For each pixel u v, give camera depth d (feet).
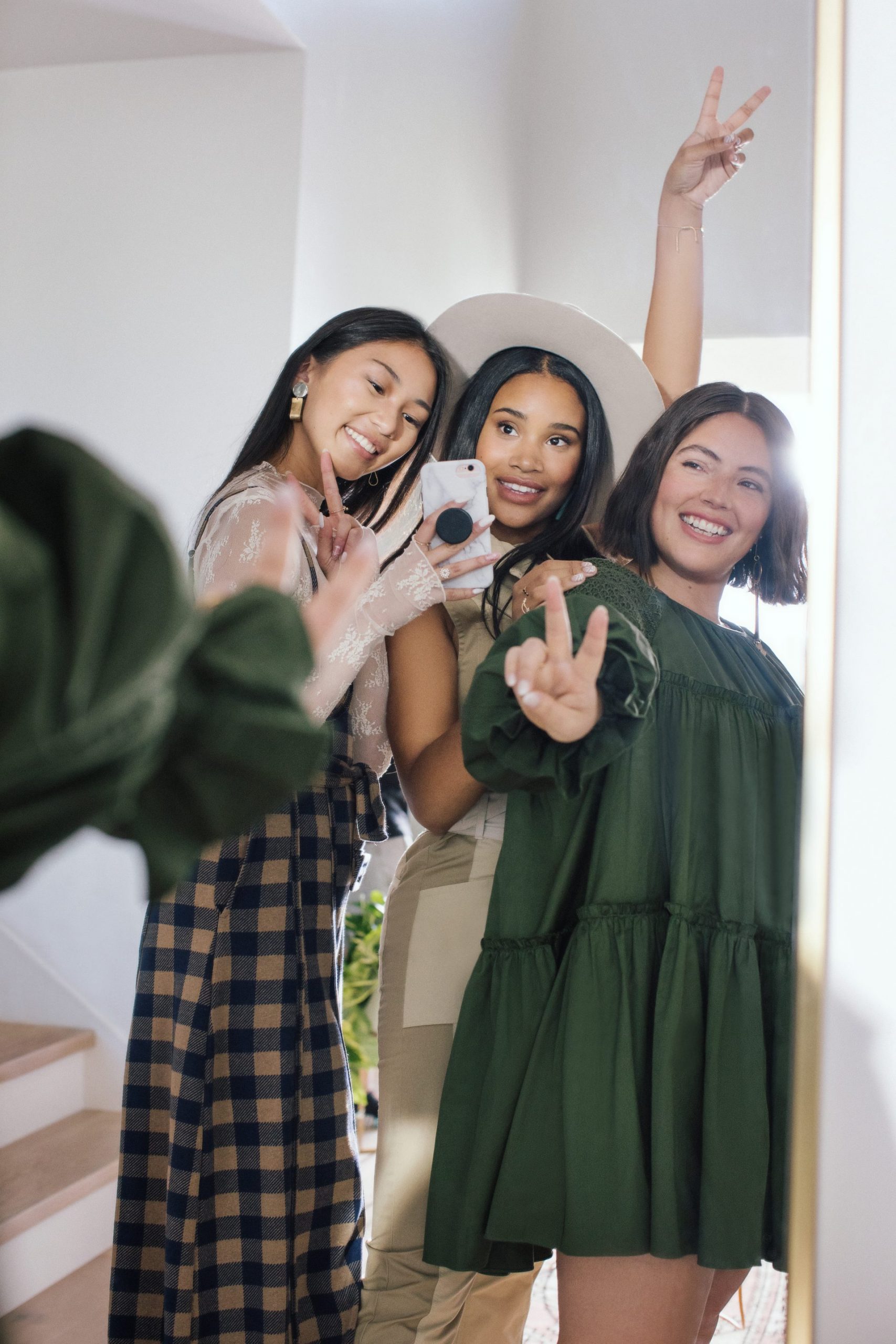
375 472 3.67
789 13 3.65
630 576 3.62
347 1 3.88
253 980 3.35
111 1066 3.73
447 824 3.60
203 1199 3.31
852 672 3.52
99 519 0.88
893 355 3.55
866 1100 3.44
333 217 3.84
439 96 3.83
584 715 2.95
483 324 3.69
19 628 0.81
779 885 3.51
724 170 3.66
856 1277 3.41
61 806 0.89
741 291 3.66
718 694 3.54
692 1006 3.39
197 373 3.82
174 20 3.89
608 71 3.76
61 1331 3.58
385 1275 3.53
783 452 3.63
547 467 3.68
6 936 3.79
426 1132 3.56
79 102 3.93
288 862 3.39
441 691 3.60
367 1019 3.94
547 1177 3.35
